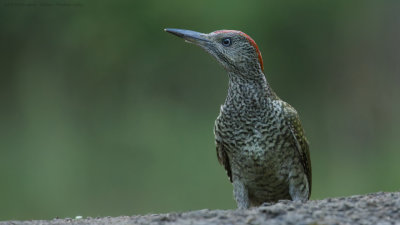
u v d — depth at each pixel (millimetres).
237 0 32031
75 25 33781
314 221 10258
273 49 33156
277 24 32750
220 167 27438
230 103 14086
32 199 26828
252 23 32281
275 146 13969
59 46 34344
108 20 33344
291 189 14320
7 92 34312
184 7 32062
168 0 32219
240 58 14078
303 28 33500
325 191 27609
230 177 14891
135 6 32750
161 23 32844
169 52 33125
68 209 26312
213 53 14453
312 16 33469
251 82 14039
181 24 32656
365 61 35219
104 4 33062
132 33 33250
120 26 33375
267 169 14102
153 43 33219
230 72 14273
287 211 10781
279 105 13969
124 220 11383
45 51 34438
